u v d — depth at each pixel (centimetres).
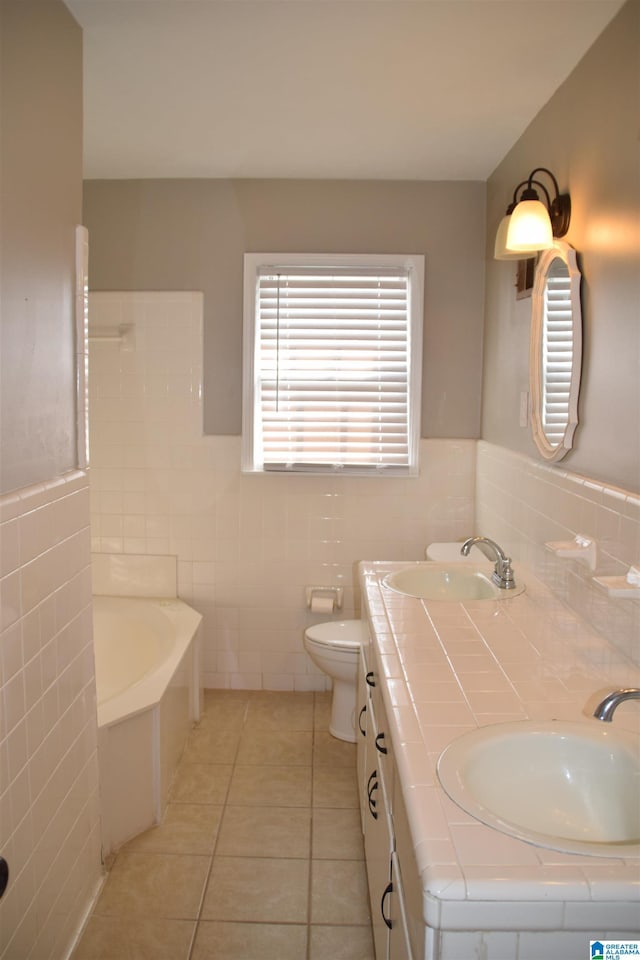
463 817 120
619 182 197
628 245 190
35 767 179
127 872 244
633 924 104
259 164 341
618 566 190
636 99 186
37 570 178
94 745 226
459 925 104
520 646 199
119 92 258
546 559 253
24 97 173
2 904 162
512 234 230
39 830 183
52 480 190
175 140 308
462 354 372
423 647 198
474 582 281
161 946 213
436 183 364
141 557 384
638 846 113
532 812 144
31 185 177
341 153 324
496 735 147
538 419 263
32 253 178
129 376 374
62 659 196
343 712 337
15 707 167
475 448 376
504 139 304
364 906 231
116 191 364
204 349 372
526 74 240
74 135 206
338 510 380
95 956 209
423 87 253
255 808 283
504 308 326
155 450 378
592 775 147
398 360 373
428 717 155
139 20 208
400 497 379
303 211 365
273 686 390
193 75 245
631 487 188
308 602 379
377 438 376
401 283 370
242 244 367
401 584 275
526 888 104
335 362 373
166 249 367
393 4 199
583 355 223
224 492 379
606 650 193
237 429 377
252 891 237
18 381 171
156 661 307
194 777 304
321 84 250
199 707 355
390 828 167
